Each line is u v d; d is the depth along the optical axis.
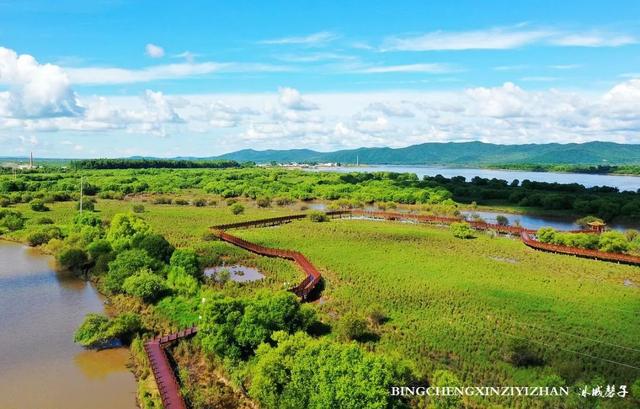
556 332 53.94
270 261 86.06
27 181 197.00
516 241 108.69
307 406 35.75
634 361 47.09
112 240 84.50
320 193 195.75
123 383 44.53
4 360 48.56
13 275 77.56
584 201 159.88
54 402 41.16
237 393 42.00
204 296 59.88
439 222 132.38
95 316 52.56
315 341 41.22
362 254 91.38
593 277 78.44
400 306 61.66
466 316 58.38
